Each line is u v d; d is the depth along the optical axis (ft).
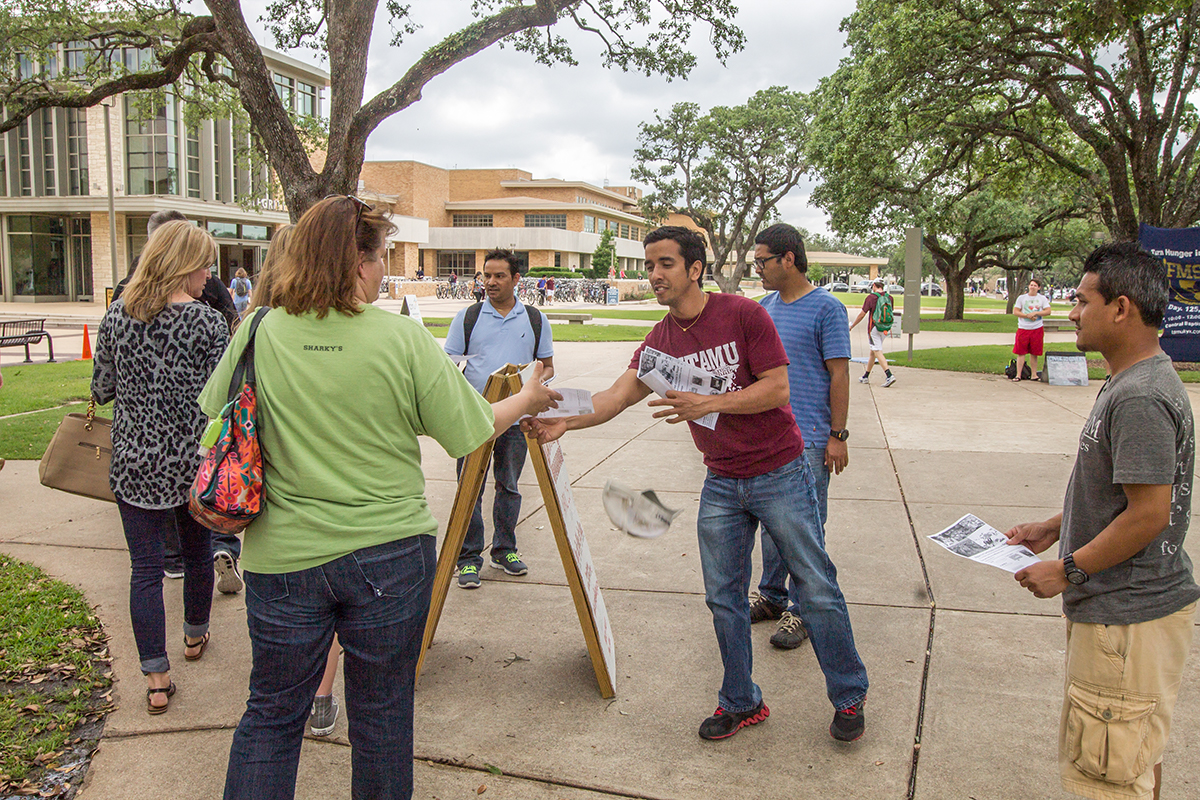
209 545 11.98
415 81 31.91
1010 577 15.25
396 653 6.85
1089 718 6.93
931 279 316.60
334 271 6.56
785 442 9.61
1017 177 75.82
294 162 31.53
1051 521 8.02
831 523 18.60
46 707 10.86
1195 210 50.14
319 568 6.52
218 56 48.16
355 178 32.65
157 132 120.98
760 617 13.57
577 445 27.78
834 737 9.82
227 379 6.88
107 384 10.93
